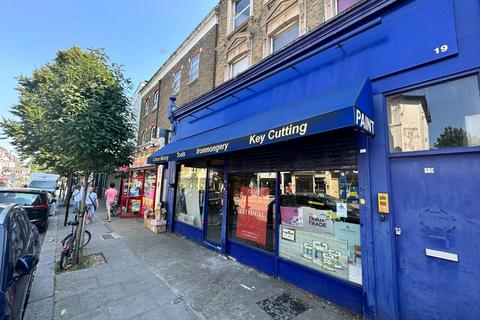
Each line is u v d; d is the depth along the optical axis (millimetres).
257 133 4285
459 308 2672
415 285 2986
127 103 6164
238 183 6090
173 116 9914
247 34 7945
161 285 4371
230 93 6625
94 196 11023
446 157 2906
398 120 3398
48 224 9984
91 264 5391
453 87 2988
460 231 2734
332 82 4207
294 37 6582
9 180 85375
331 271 3918
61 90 5418
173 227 8766
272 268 4859
